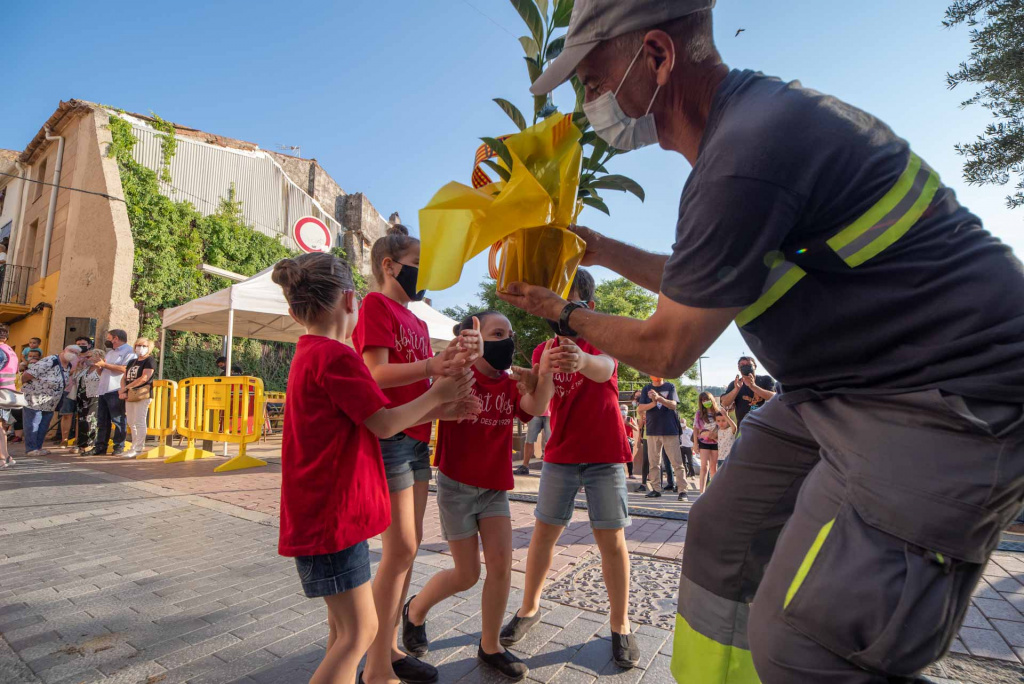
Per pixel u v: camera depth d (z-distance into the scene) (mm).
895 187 1023
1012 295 979
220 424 8258
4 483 6465
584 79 1333
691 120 1275
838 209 1024
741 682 1415
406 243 2406
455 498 2359
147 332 14828
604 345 1278
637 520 5023
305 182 21969
